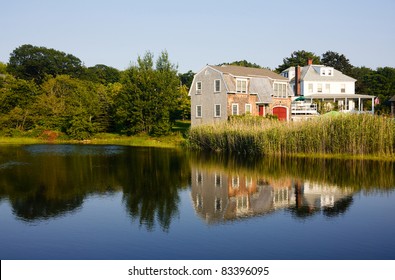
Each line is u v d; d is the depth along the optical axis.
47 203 14.95
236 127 32.06
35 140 50.94
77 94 57.19
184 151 34.97
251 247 9.95
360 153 25.81
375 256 9.30
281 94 48.72
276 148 28.84
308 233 10.99
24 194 16.52
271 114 43.75
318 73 62.84
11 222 12.48
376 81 82.44
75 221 12.51
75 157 30.61
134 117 52.38
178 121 70.88
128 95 52.94
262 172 21.64
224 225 11.84
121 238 10.80
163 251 9.79
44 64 97.19
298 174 20.62
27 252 9.87
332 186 17.44
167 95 51.78
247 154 30.45
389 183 17.80
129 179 20.05
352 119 26.53
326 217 12.58
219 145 33.47
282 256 9.33
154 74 52.75
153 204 14.66
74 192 16.91
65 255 9.63
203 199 15.36
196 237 10.78
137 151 35.62
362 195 15.59
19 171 22.89
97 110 54.72
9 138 51.59
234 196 15.88
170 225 11.95
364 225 11.69
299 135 28.02
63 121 54.31
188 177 20.48
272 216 12.77
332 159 25.48
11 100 56.94
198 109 46.41
